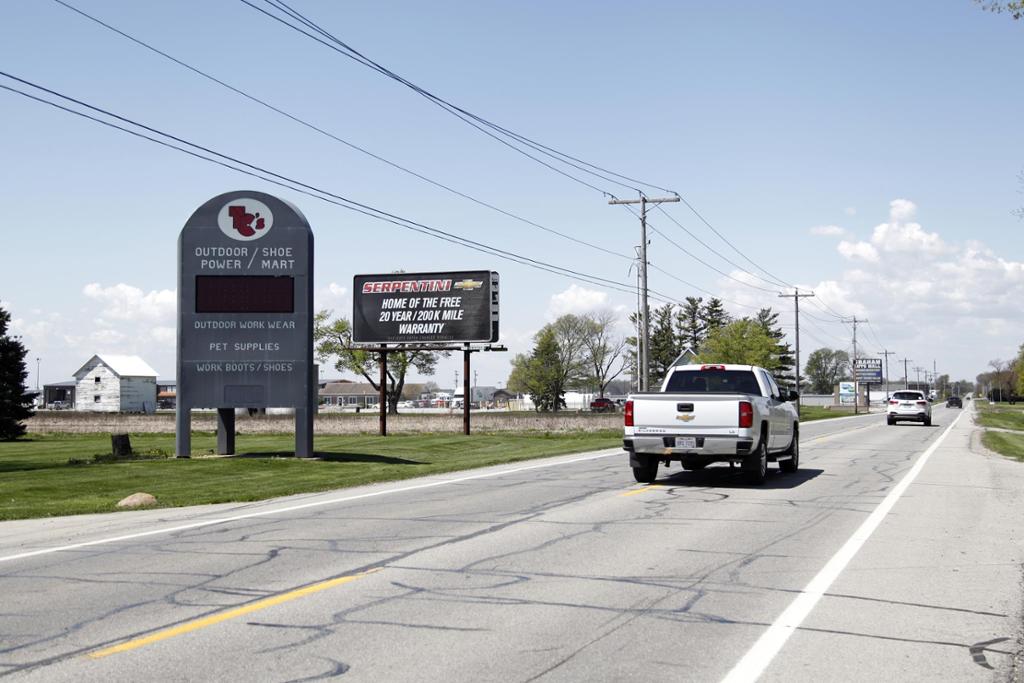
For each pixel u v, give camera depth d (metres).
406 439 36.12
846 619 7.30
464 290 41.72
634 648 6.46
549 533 11.59
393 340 42.34
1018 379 145.38
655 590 8.32
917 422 61.78
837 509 13.97
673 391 19.83
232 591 8.30
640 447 17.38
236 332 23.47
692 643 6.59
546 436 40.41
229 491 16.97
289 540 11.10
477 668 5.99
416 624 7.12
